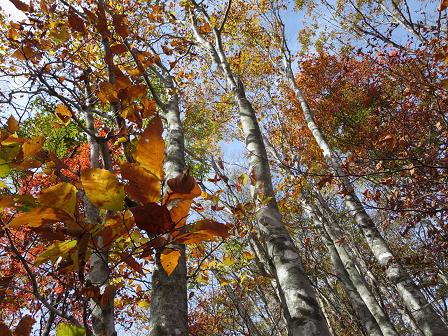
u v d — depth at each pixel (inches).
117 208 25.6
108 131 67.1
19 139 32.5
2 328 31.2
